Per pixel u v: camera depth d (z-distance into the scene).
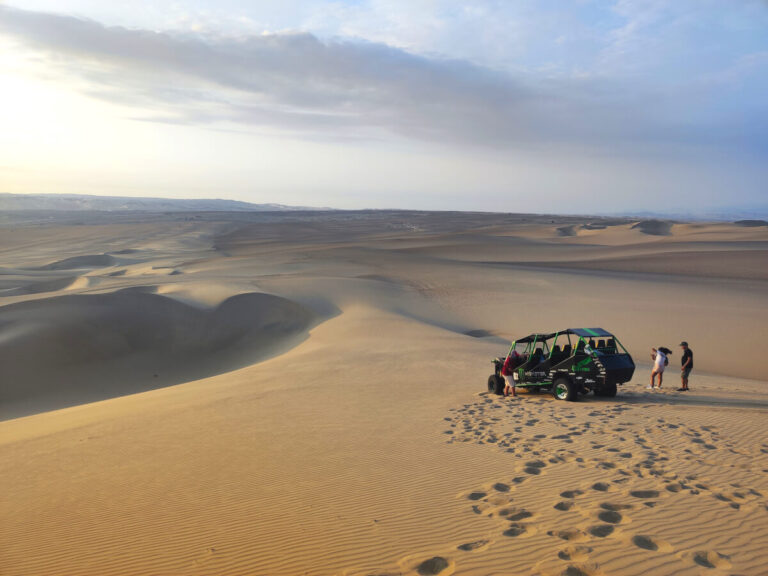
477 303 47.38
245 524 7.60
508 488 8.31
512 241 121.62
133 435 13.04
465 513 7.48
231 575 6.23
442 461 9.88
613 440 10.65
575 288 52.59
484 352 25.75
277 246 122.00
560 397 15.31
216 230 181.62
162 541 7.29
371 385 18.27
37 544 7.56
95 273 79.38
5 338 32.75
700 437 10.61
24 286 65.62
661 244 101.62
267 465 10.13
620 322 38.34
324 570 6.17
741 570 5.55
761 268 65.62
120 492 9.28
